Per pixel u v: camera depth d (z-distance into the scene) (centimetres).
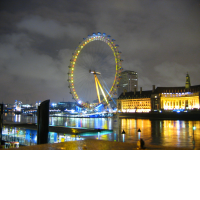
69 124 14350
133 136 6181
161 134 6706
